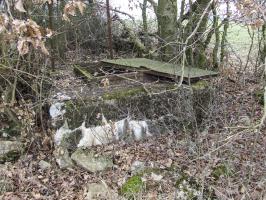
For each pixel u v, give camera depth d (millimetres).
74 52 4168
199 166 2357
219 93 3021
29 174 2426
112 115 2584
